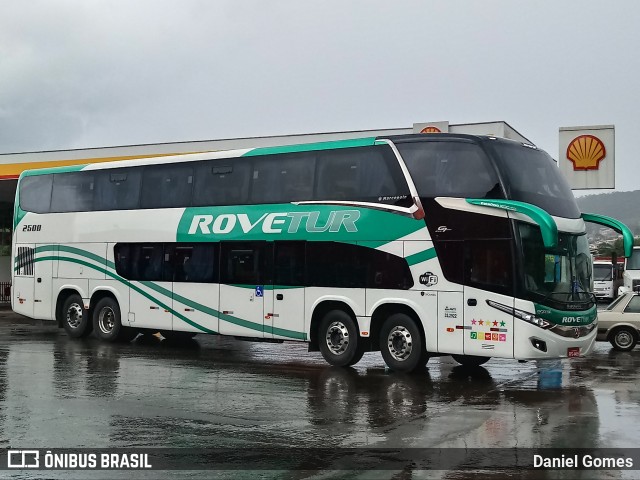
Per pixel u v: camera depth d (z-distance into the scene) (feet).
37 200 69.05
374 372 48.39
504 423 32.40
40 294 68.03
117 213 63.05
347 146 50.42
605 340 62.95
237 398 38.14
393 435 29.99
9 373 46.11
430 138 47.34
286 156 53.42
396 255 47.39
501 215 44.04
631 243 47.80
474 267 44.62
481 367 51.60
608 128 93.76
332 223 50.26
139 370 48.03
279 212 53.01
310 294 50.88
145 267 60.64
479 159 45.37
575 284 45.52
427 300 46.01
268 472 24.58
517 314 43.01
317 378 45.44
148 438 29.27
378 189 48.67
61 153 101.55
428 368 50.72
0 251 140.67
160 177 60.75
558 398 38.88
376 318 49.06
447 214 45.83
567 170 95.30
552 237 41.29
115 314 63.10
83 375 45.50
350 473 24.49
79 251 65.46
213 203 57.00
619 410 35.53
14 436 29.43
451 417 33.65
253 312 53.72
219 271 55.83
